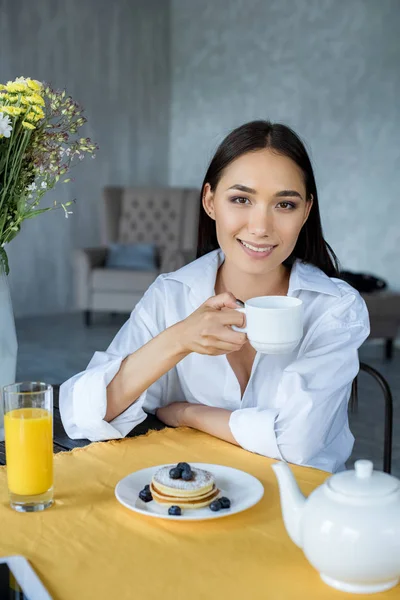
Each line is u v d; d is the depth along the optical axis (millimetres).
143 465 1246
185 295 1600
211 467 1182
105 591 850
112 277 6254
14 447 1054
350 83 6051
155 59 7504
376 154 5934
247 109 6910
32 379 4641
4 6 6527
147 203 6789
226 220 1396
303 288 1514
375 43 5844
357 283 5367
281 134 1362
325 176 6309
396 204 5840
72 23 6949
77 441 1407
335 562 823
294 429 1338
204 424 1410
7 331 1385
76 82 7031
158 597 837
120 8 7227
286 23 6480
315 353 1435
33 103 1274
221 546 957
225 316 1266
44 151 1336
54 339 5898
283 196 1366
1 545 959
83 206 7180
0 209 1342
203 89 7324
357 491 827
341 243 6254
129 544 962
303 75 6395
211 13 7145
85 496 1114
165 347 1355
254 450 1342
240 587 858
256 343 1150
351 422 3920
